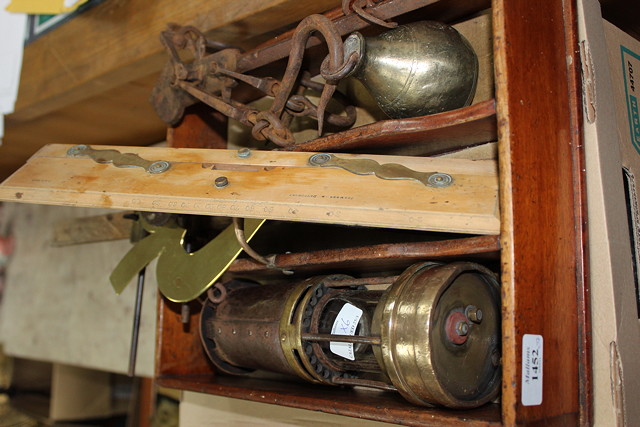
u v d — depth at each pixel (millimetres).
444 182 967
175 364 1432
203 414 1639
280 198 1022
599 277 995
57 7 1454
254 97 1539
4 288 2738
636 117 1202
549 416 891
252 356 1242
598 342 984
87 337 2213
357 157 1066
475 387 985
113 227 2131
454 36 1132
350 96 1407
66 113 1871
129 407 2803
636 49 1249
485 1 1176
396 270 1253
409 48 1104
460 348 969
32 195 1174
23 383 3002
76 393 2709
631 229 1117
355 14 1148
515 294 857
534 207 912
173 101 1429
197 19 1416
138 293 1519
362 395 1162
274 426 1477
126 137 2137
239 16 1335
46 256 2527
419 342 922
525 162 908
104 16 1605
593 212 1009
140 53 1499
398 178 999
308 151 1172
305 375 1151
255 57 1287
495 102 921
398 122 1036
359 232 1291
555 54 1012
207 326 1333
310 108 1257
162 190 1105
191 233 1422
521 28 945
